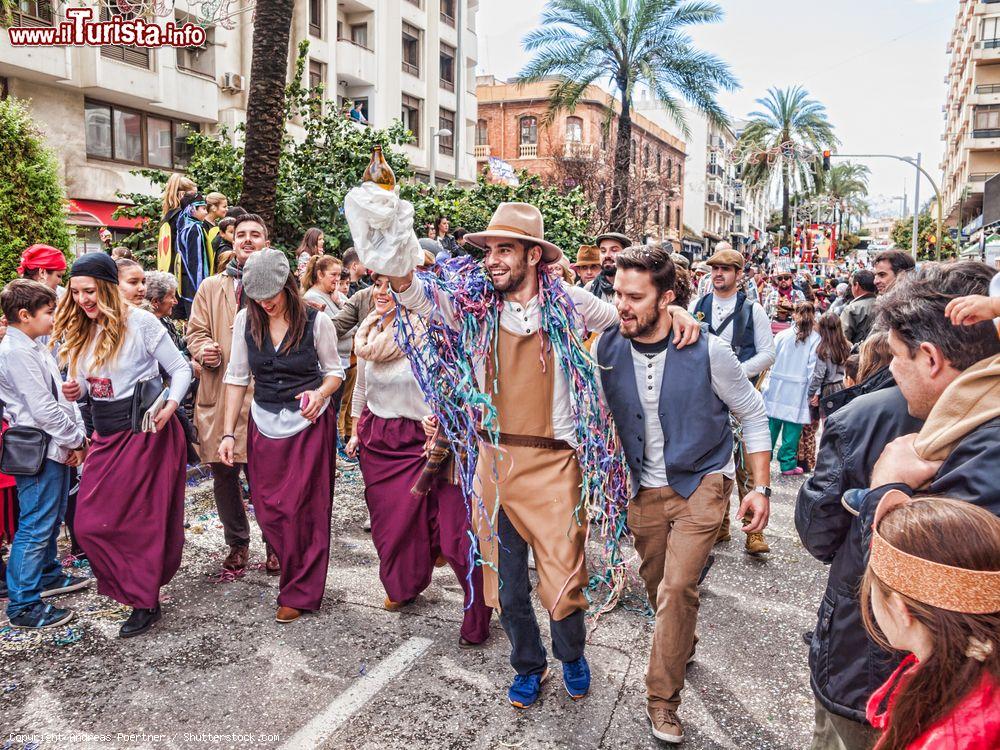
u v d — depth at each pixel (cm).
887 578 133
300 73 1032
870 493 181
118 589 380
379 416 399
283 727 306
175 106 1961
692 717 319
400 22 2894
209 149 1016
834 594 198
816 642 206
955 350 179
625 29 2336
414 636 384
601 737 302
